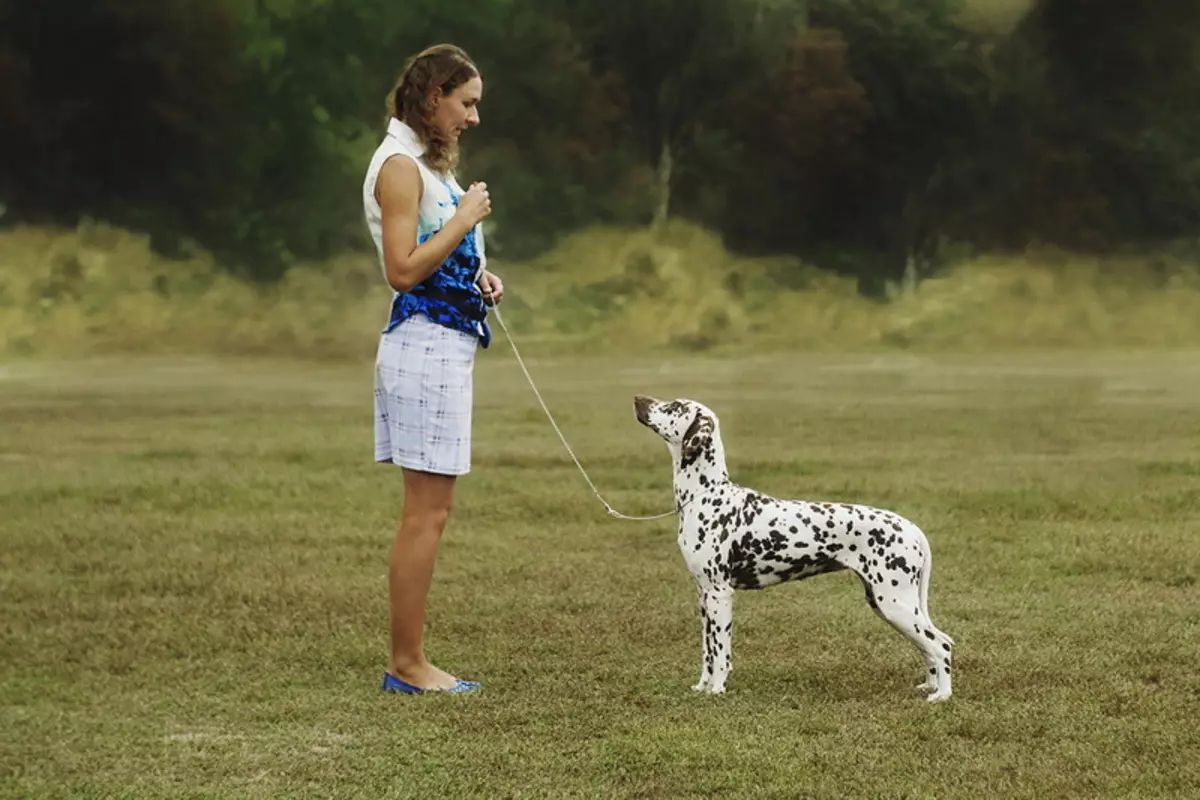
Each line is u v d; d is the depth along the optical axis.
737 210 44.16
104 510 11.73
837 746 5.66
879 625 7.72
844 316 37.97
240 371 27.95
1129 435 16.75
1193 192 43.00
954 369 28.34
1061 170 43.41
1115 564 9.26
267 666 7.09
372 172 6.50
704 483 6.53
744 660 7.06
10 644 7.55
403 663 6.65
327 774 5.44
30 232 37.69
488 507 11.72
